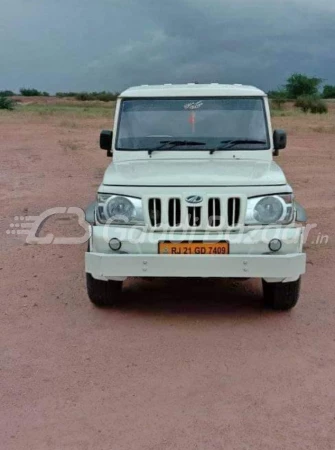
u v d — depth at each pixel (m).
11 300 5.57
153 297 5.72
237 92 5.90
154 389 3.90
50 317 5.16
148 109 5.93
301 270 4.77
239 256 4.67
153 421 3.51
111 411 3.62
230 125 5.86
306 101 50.03
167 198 4.76
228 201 4.77
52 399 3.77
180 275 4.71
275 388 3.91
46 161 16.23
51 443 3.30
